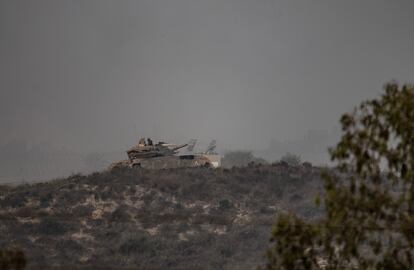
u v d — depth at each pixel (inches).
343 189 2309.3
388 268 2263.8
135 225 6924.2
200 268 5959.6
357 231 2276.1
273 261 2358.5
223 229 6820.9
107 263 6008.9
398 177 2290.8
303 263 2313.0
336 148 2331.4
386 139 2279.8
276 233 2337.6
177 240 6565.0
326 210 2300.7
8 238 6565.0
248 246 6392.7
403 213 2258.9
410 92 2293.3
